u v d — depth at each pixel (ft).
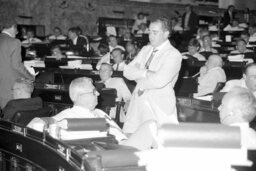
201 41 36.40
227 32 44.09
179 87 20.18
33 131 7.86
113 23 53.52
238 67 25.84
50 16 53.52
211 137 4.29
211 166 4.45
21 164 8.32
